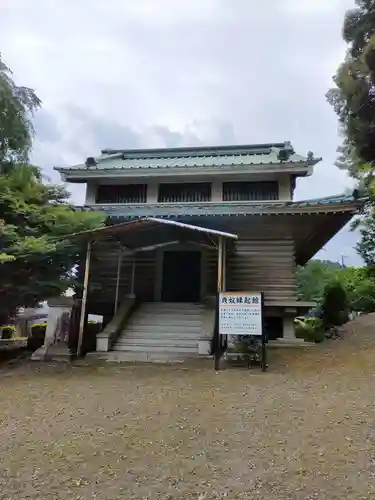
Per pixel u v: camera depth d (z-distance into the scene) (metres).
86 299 10.50
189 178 15.52
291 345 11.03
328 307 15.50
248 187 15.32
